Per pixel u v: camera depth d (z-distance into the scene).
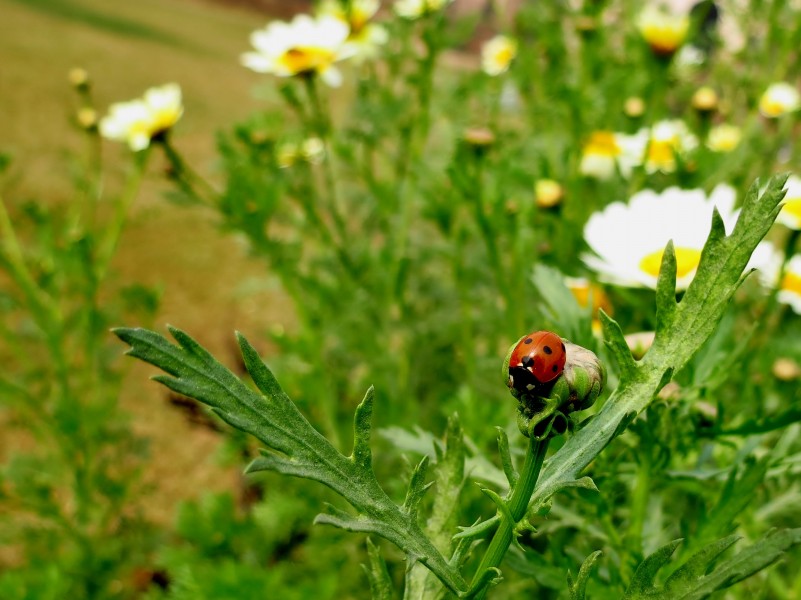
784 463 0.16
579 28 0.38
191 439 0.54
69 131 1.07
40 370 0.40
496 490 0.16
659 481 0.15
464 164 0.28
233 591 0.23
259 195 0.34
